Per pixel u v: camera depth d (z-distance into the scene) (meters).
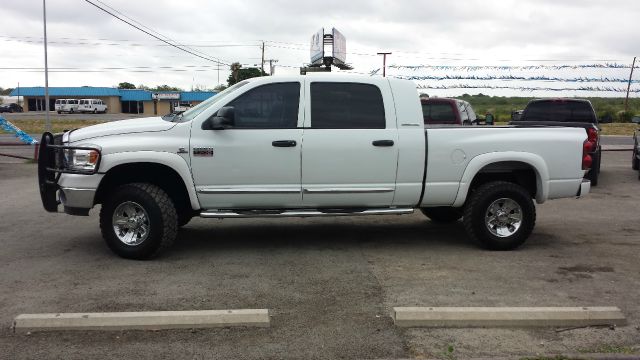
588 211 9.73
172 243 6.44
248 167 6.34
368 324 4.64
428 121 12.84
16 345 4.18
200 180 6.33
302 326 4.59
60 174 6.36
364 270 6.10
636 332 4.52
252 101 6.43
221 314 4.58
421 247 7.11
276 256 6.64
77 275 5.84
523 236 6.88
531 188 7.18
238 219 8.81
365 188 6.54
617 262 6.48
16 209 9.48
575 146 6.96
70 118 62.91
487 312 4.65
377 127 6.54
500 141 6.74
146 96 88.25
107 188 6.61
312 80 6.50
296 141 6.36
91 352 4.09
